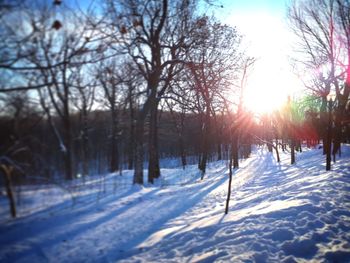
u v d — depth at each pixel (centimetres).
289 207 834
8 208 659
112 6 782
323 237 660
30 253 553
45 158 790
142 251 629
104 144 1666
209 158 3725
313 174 1532
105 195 996
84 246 616
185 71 1631
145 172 2170
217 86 1792
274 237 662
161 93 1706
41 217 685
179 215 935
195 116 3297
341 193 1007
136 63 1380
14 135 696
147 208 955
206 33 1578
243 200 1124
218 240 666
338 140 1969
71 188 880
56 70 652
